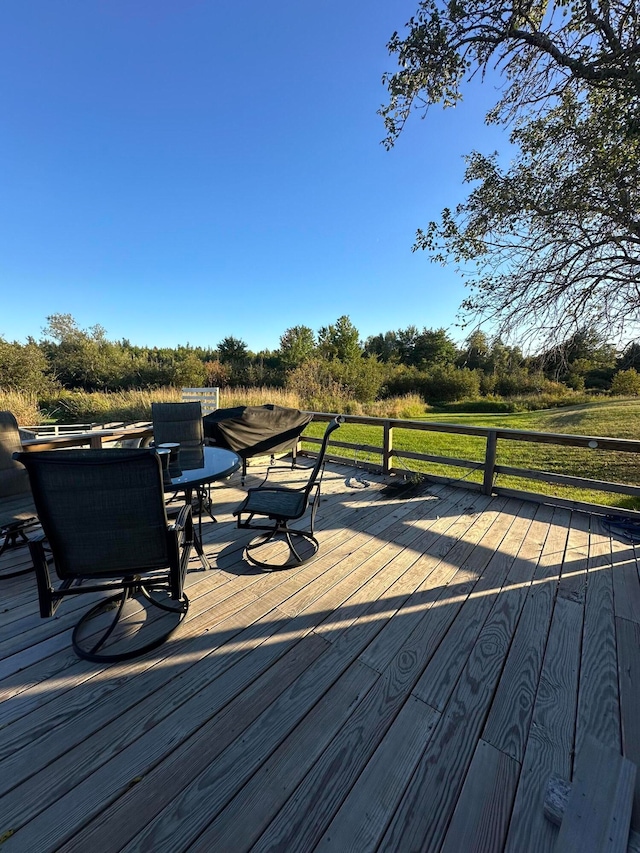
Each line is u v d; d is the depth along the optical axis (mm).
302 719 1332
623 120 3445
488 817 1031
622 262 4129
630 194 3773
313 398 13742
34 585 2219
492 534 2936
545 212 4160
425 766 1168
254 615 1928
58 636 1767
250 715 1348
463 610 1977
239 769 1155
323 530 3016
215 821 1018
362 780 1126
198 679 1513
